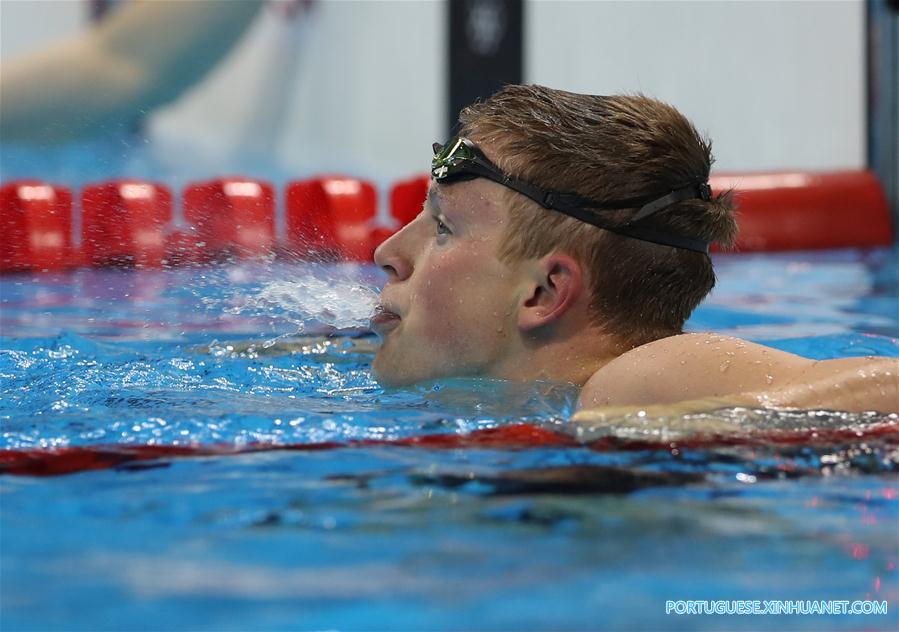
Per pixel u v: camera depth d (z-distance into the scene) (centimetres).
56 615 274
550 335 535
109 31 2608
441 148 567
